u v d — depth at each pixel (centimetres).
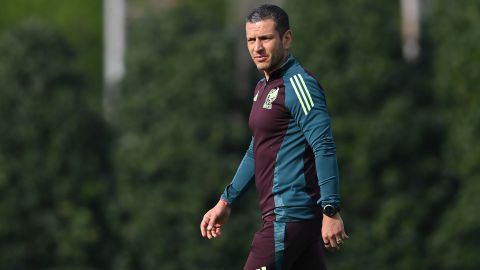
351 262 10275
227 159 10706
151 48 11206
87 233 10512
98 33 15962
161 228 10462
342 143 10588
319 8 10888
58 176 10775
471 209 10075
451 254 10131
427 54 11469
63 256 10575
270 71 2205
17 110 10856
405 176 10562
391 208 10325
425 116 10762
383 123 10569
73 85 11144
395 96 10781
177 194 10588
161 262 10456
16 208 10594
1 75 10919
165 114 10962
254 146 2248
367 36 10781
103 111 11650
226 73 11019
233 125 10862
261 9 2183
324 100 2172
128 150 10794
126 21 15188
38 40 11075
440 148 10788
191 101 10944
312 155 2194
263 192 2241
